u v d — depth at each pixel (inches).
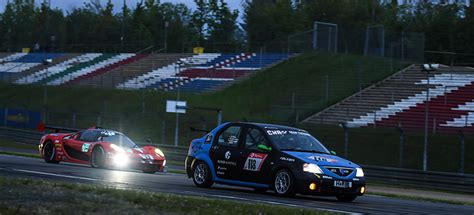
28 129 5157.5
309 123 4298.7
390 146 3718.0
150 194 1373.0
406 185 3031.5
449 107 4291.3
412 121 4202.8
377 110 4463.6
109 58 7485.2
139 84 6348.4
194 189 1753.2
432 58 6855.3
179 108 4033.0
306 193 1583.4
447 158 3523.6
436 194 2691.9
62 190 1390.3
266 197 1609.3
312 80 5241.1
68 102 5989.2
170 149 3818.9
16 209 1066.7
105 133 2657.5
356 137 3892.7
